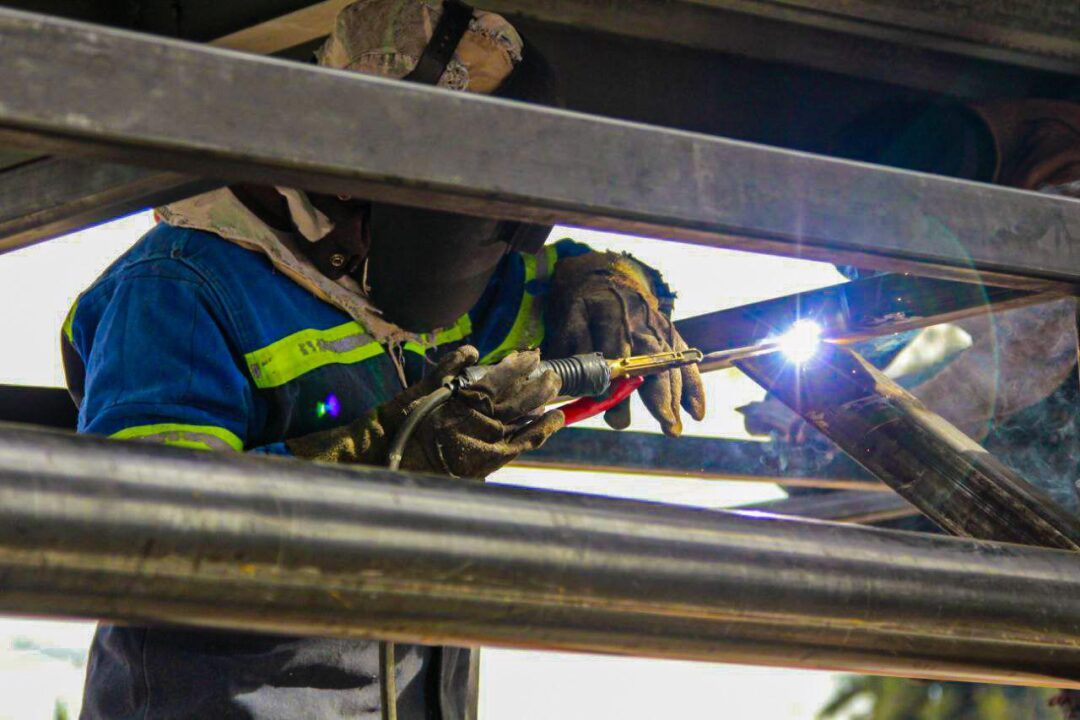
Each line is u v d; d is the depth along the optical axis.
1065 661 1.71
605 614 1.47
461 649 2.55
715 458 3.56
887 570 1.61
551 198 1.49
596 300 2.71
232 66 1.37
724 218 1.58
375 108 1.42
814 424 2.51
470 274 2.30
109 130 1.31
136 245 2.51
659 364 2.51
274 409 2.35
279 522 1.31
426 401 2.12
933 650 1.64
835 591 1.57
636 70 3.11
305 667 2.24
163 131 1.33
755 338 2.90
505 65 2.38
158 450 1.30
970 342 3.83
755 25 3.12
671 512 1.53
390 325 2.47
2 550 1.21
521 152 1.49
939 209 1.72
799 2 3.03
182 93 1.34
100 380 2.28
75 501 1.23
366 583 1.36
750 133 3.25
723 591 1.51
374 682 2.30
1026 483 2.19
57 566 1.23
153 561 1.27
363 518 1.36
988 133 3.29
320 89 1.40
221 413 2.26
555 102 2.45
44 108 1.29
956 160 3.30
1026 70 3.48
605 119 1.54
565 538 1.44
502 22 2.39
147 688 2.21
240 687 2.20
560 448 3.43
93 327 2.47
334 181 1.42
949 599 1.63
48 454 1.24
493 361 2.73
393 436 2.15
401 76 2.31
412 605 1.39
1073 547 2.06
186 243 2.40
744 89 3.22
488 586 1.41
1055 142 3.32
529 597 1.43
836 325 2.84
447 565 1.39
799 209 1.63
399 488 1.40
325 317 2.45
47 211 1.87
